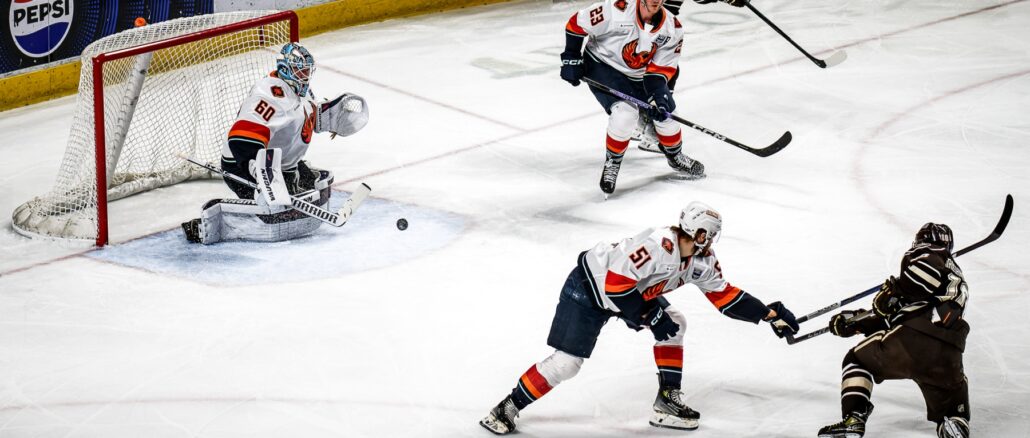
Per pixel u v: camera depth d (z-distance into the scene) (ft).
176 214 89.45
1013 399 61.31
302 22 141.08
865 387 55.26
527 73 129.18
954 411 55.21
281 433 57.52
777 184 96.17
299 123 81.25
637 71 91.25
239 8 133.49
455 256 80.74
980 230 85.20
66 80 119.44
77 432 57.36
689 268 55.16
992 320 70.49
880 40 142.31
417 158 102.37
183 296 73.72
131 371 63.72
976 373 64.18
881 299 55.36
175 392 61.46
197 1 128.57
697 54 137.28
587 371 64.59
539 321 70.59
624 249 53.62
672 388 58.44
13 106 115.34
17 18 112.78
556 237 84.53
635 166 101.65
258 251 81.71
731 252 81.51
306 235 84.84
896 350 54.49
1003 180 96.02
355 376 63.52
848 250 81.87
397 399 61.11
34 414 59.06
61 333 68.28
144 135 96.94
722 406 60.85
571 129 111.04
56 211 86.07
